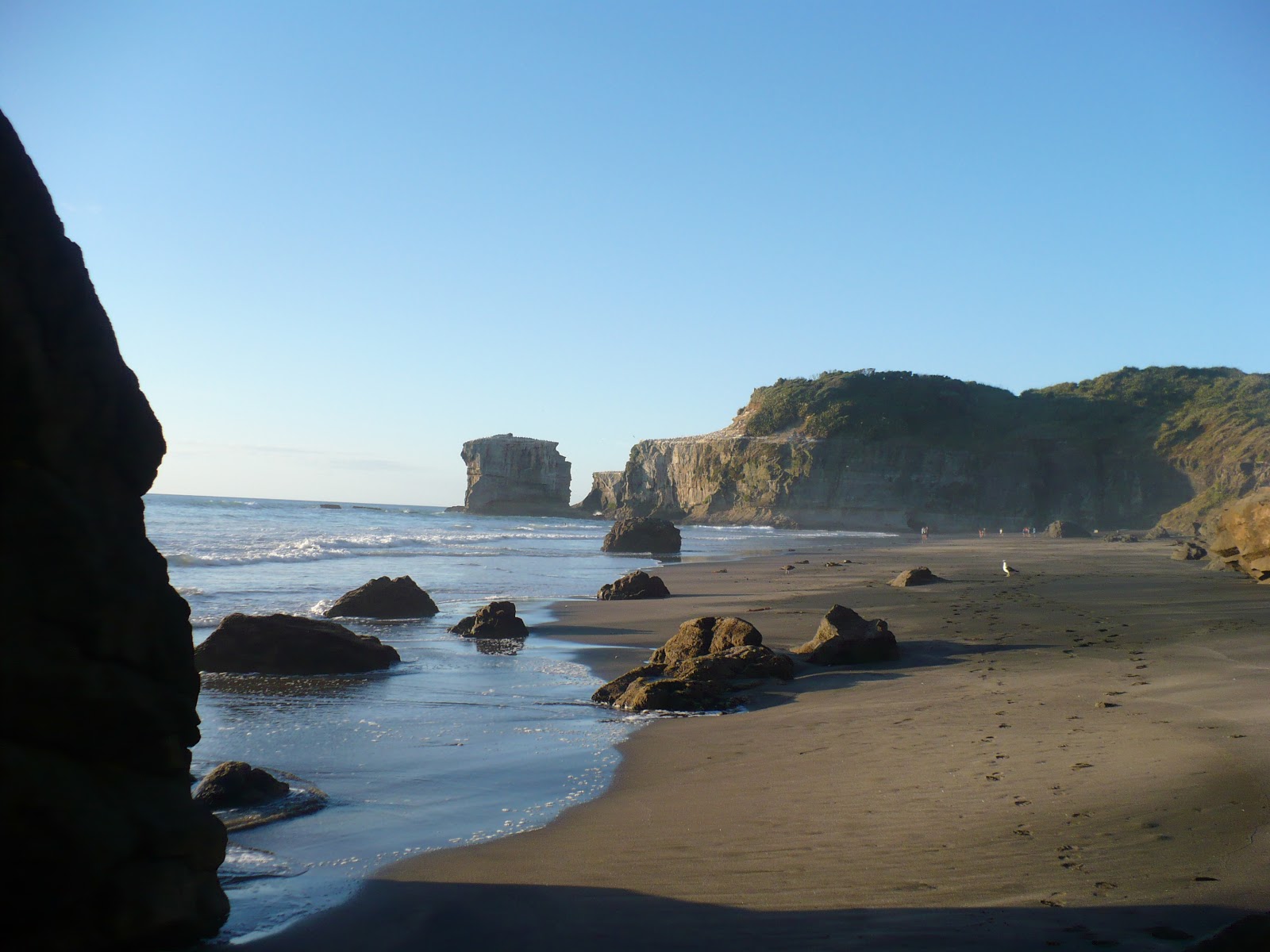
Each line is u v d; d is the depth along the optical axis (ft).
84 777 13.44
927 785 23.16
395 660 47.88
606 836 20.67
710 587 96.48
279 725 33.42
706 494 461.78
